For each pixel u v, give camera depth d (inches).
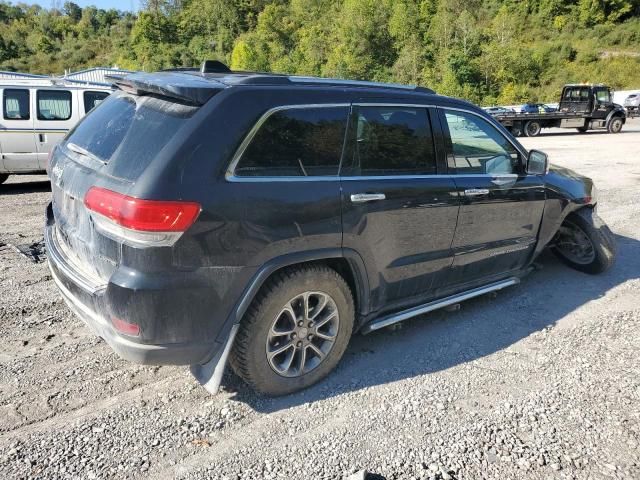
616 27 2856.8
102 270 103.0
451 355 140.7
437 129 142.3
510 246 166.9
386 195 125.8
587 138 873.5
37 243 234.5
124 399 118.0
